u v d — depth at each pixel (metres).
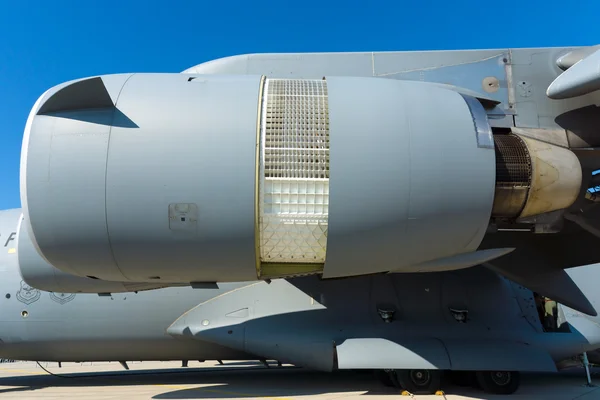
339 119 3.52
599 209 4.47
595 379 7.07
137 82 3.77
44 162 3.44
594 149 4.14
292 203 3.49
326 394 5.41
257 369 9.12
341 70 4.46
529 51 4.43
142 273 3.77
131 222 3.41
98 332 6.20
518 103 4.29
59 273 5.02
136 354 6.48
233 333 5.89
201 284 4.08
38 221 3.44
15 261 6.33
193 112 3.52
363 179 3.43
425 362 5.26
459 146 3.58
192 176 3.39
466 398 5.15
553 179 3.88
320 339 5.69
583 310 5.38
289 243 3.60
